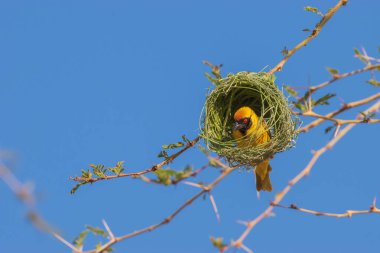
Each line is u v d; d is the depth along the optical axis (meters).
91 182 9.72
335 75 7.57
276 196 6.49
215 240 5.77
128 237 6.50
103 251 6.36
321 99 8.02
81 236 6.32
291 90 7.87
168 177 6.60
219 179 6.92
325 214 7.40
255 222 6.18
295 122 10.83
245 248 5.80
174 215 6.69
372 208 7.48
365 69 7.45
